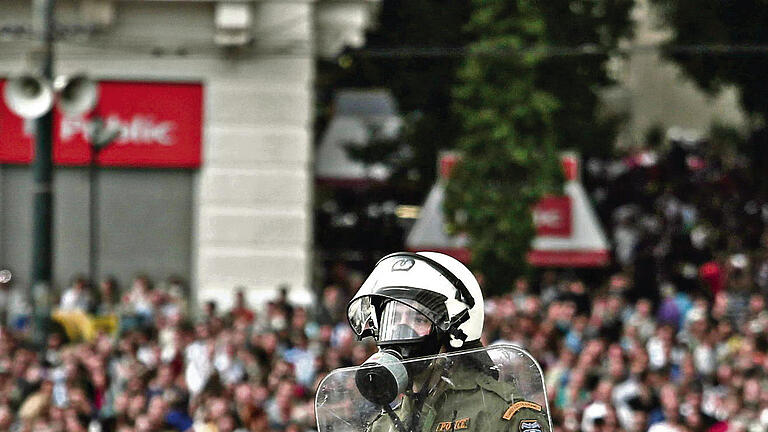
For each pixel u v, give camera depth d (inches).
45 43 1951.3
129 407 1523.1
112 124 2615.7
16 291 2623.0
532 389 455.2
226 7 2564.0
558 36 3506.4
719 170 4220.0
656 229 3599.9
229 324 2185.0
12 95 1898.4
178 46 2613.2
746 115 4382.4
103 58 2608.3
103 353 1776.6
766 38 3863.2
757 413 1621.6
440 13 3523.6
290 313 2210.9
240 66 2630.4
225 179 2632.9
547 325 1972.2
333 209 3469.5
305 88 2640.3
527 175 2797.7
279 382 1549.0
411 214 3476.9
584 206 3085.6
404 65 3538.4
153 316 2298.2
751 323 2231.8
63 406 1535.4
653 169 4069.9
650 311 2571.4
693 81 4111.7
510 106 2802.7
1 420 1549.0
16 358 1770.4
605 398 1569.9
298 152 2642.7
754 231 3786.9
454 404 445.7
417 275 464.8
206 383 1565.0
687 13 3900.1
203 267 2630.4
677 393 1627.7
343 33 2684.5
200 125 2632.9
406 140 3511.3
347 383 452.4
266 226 2632.9
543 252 3075.8
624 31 3663.9
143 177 2632.9
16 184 2637.8
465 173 2810.0
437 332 461.1
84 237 2632.9
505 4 2812.5
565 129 3599.9
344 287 2903.5
